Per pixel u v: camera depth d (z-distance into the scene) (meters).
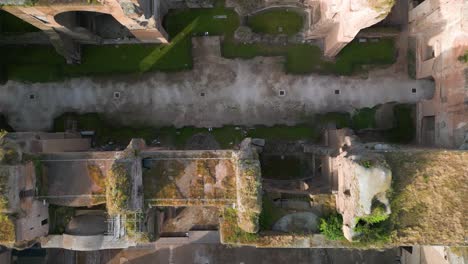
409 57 20.95
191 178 15.11
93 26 20.39
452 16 16.69
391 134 21.09
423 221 14.04
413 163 14.16
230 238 14.97
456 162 14.11
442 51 18.06
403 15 20.73
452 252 16.72
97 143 21.03
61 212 16.16
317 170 20.30
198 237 19.56
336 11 16.52
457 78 16.80
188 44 21.05
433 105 19.14
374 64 21.03
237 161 14.41
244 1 20.83
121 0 14.88
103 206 16.73
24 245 15.23
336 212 15.19
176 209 19.41
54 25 17.05
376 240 13.97
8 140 14.59
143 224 14.80
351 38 17.09
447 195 14.00
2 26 20.02
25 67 21.00
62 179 15.33
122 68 21.06
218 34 21.08
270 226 15.29
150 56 21.08
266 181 19.12
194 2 20.84
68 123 21.09
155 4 18.00
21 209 14.08
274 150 21.11
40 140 16.16
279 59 21.11
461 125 16.58
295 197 15.56
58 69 21.02
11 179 13.68
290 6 20.80
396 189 14.04
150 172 15.14
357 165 12.95
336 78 21.11
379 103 21.09
